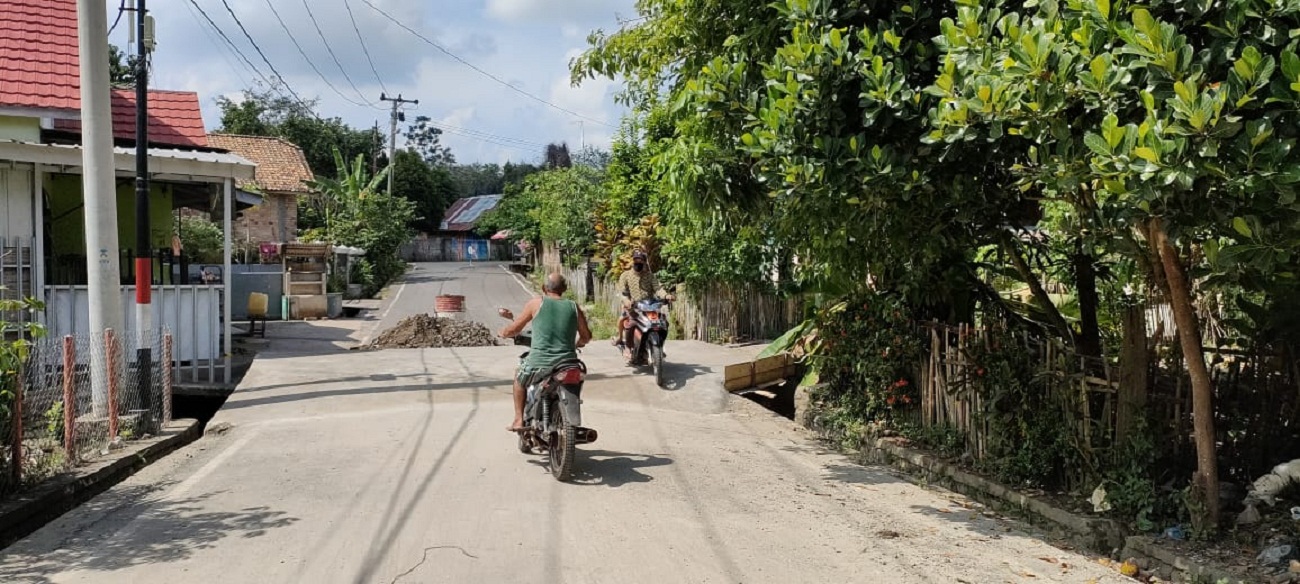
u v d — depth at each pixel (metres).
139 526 5.39
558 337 6.87
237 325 19.78
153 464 7.14
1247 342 6.32
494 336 17.52
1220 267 4.18
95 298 8.08
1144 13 3.61
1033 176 4.78
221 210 17.08
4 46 12.30
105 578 4.52
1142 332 5.76
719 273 14.71
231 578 4.52
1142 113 4.27
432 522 5.48
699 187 7.36
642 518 5.70
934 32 5.73
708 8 7.52
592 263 27.48
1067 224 5.37
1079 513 5.70
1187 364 5.19
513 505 5.89
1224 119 3.44
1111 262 7.72
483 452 7.44
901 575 4.81
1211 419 5.18
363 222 36.47
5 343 6.07
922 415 7.95
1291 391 5.86
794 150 5.51
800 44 5.35
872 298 8.59
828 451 8.30
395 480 6.50
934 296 8.23
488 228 56.75
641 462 7.30
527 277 41.47
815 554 5.12
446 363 12.36
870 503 6.40
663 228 16.05
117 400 7.93
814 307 10.81
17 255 10.73
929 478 7.18
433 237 66.25
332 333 18.23
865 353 8.45
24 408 6.93
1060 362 6.24
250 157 38.09
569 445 6.41
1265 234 3.83
